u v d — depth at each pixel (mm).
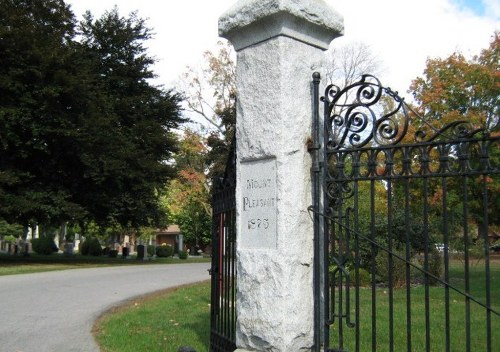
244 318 4676
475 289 12500
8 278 16906
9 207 23000
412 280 15031
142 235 50531
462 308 9812
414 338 7164
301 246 4527
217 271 6082
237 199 4918
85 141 24953
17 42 22750
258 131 4711
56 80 23750
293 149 4562
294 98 4629
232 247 5441
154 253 45219
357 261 4211
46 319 9484
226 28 5047
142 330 8148
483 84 18078
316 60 4879
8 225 28172
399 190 15633
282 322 4367
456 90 18344
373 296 4051
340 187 4324
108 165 26156
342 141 4367
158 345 6969
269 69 4691
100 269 22031
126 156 27219
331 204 4492
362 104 4277
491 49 20875
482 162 3547
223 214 5887
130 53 31609
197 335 7637
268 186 4605
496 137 3508
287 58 4633
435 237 14555
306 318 4504
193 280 17594
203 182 36688
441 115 17953
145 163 28297
